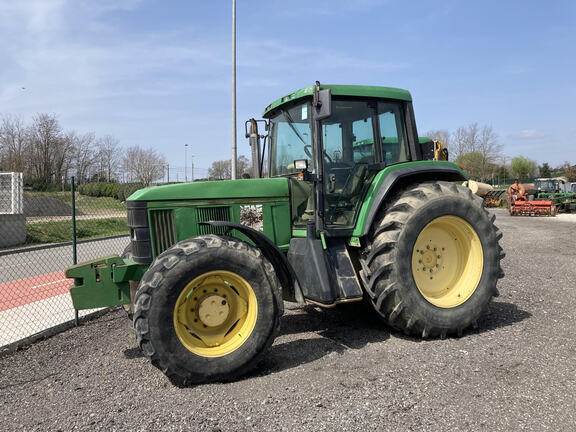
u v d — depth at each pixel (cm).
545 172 5472
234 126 1720
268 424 306
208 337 387
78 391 375
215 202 456
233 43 1698
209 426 307
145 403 345
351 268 461
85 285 428
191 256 373
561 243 1205
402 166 491
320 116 436
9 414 340
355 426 300
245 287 391
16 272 971
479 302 476
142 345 364
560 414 308
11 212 1469
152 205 436
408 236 454
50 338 523
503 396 334
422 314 452
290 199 489
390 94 508
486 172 4459
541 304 580
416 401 330
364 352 429
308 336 481
